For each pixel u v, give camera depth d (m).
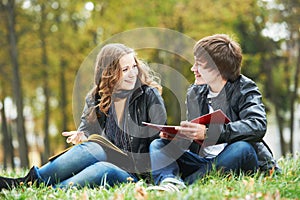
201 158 8.55
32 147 45.31
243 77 8.65
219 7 25.14
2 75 30.25
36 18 29.42
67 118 32.12
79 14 29.34
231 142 8.24
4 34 29.56
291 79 32.44
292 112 30.67
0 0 29.38
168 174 8.03
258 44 30.56
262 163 8.49
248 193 7.10
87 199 7.11
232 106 8.52
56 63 29.59
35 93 35.19
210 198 6.70
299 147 36.53
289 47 31.06
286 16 28.34
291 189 7.43
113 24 26.05
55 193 7.63
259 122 8.13
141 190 7.04
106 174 8.20
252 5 26.81
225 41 8.66
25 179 8.41
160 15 25.28
